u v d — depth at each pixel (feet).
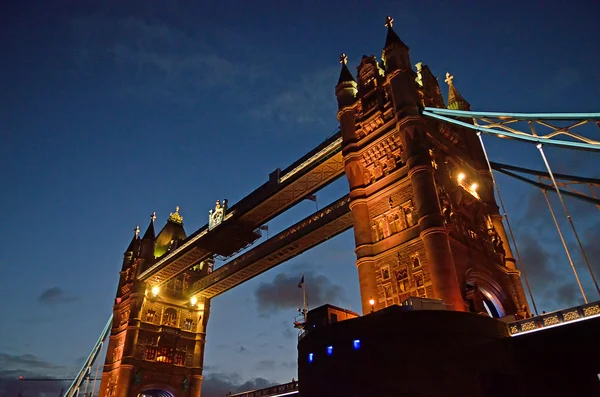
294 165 197.88
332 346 117.50
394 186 150.61
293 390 193.26
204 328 287.69
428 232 132.16
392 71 162.71
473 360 104.37
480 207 165.48
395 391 103.50
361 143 166.61
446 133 171.22
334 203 194.18
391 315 110.93
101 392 254.88
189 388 266.98
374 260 147.84
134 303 266.16
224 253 250.57
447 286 123.85
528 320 114.11
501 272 157.99
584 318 103.96
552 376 106.42
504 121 148.36
